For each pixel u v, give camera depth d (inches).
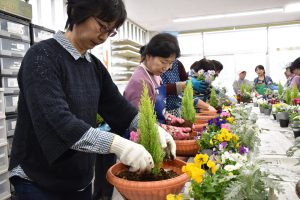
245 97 186.7
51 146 30.7
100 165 74.9
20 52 98.3
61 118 30.5
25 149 36.1
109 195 74.0
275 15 268.1
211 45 327.0
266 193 29.4
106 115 46.9
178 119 64.2
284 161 50.1
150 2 217.0
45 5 136.5
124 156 32.1
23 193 37.7
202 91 104.3
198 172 28.7
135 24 286.7
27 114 35.3
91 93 40.3
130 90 56.2
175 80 79.7
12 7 95.3
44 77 32.0
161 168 40.7
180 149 53.6
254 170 28.8
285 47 305.6
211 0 216.7
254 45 315.0
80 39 36.4
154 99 61.6
